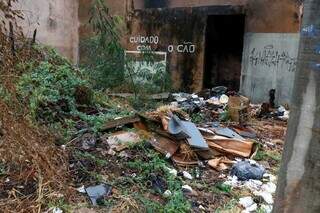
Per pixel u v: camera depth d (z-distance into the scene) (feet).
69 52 41.19
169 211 10.89
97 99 22.35
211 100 29.27
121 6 38.50
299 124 5.92
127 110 22.38
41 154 11.07
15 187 11.23
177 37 35.45
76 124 17.47
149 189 12.10
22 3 33.40
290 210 6.03
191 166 14.58
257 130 22.03
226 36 35.32
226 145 16.24
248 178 13.93
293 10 29.09
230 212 11.41
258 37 31.22
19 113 11.40
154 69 35.45
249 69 31.86
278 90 30.25
